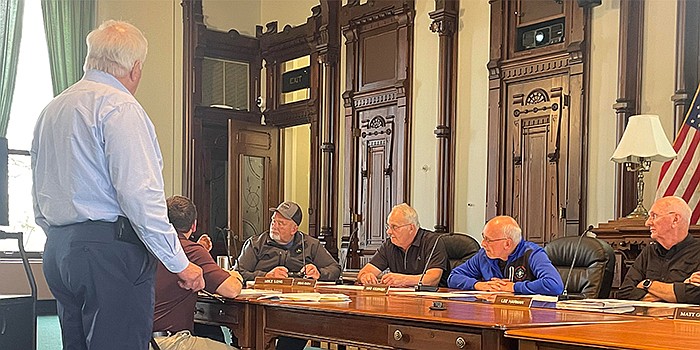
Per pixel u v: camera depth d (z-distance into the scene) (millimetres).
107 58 2391
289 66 8320
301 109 7957
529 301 2877
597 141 5500
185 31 7957
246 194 8047
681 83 5043
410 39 6809
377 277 4598
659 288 3639
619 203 5258
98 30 2438
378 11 7059
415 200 6723
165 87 7883
